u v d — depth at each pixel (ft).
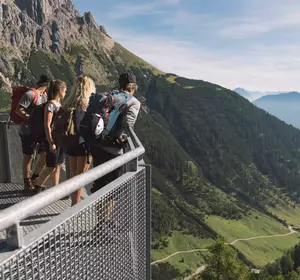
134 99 15.96
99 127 14.74
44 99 20.74
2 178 22.41
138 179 13.37
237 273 86.22
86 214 8.98
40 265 7.05
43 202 7.06
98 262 9.70
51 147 18.12
